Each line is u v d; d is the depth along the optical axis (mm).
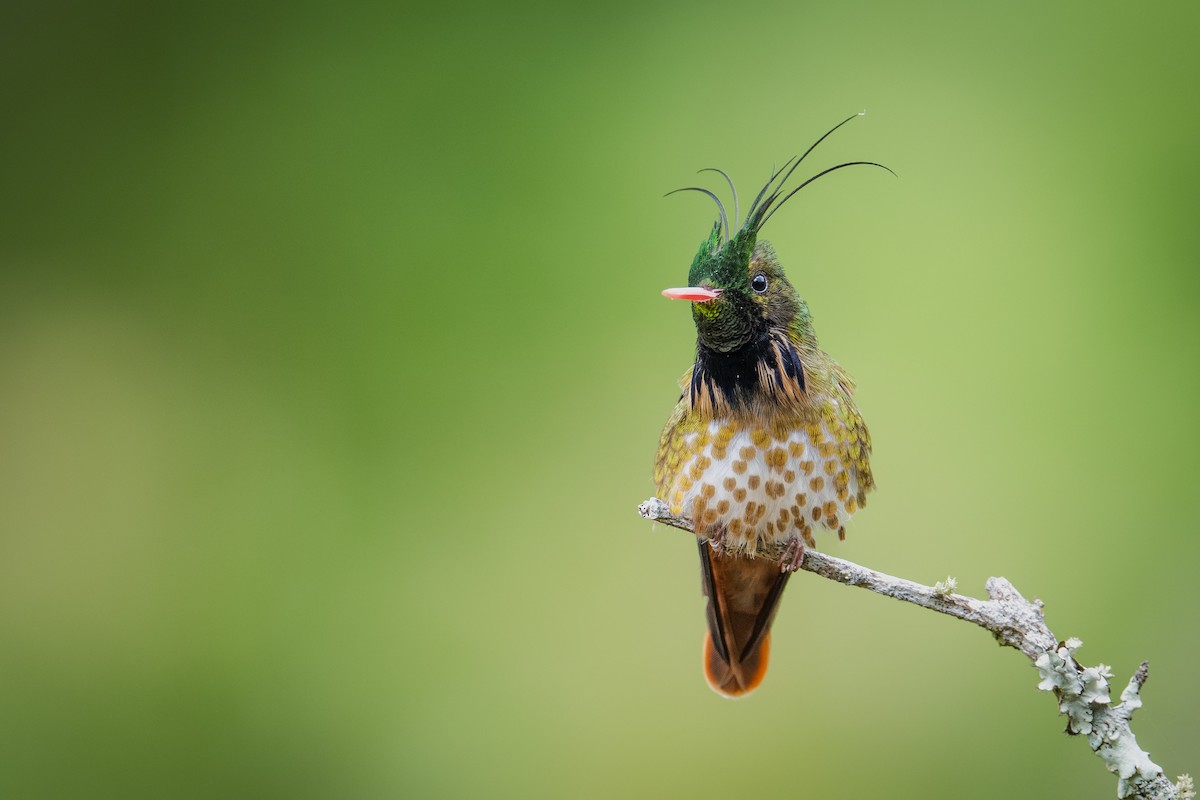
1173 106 11562
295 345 11789
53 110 12305
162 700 11117
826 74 11891
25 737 10977
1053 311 11125
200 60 12383
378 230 11875
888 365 10945
